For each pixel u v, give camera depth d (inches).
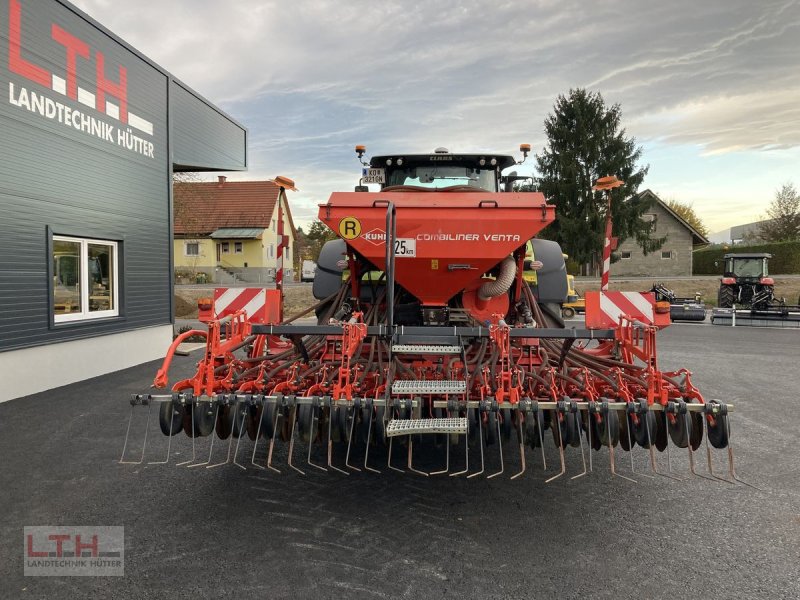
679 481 168.2
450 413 138.0
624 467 180.4
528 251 216.8
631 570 116.3
